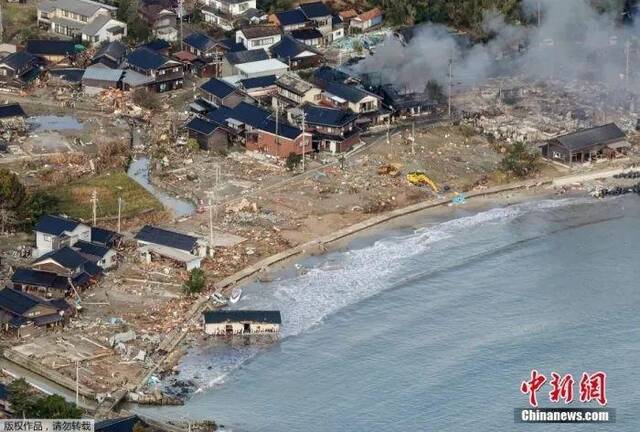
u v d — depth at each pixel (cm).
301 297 12325
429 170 15225
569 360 11300
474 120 16625
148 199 14288
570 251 13450
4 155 15275
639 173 15325
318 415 10512
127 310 11881
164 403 10562
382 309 12188
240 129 15750
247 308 12062
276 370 11150
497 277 12850
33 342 11300
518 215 14288
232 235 13450
